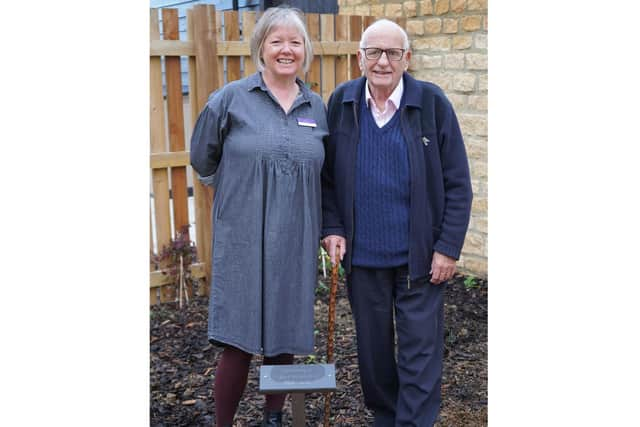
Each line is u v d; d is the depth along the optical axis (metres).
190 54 4.10
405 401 2.65
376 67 2.43
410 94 2.51
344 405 3.07
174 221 4.29
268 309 2.54
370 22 4.94
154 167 4.12
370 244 2.59
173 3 6.72
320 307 4.17
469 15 4.43
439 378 2.69
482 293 4.42
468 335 3.81
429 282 2.65
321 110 2.60
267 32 2.44
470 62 4.48
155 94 4.06
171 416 2.99
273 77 2.50
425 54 4.76
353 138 2.56
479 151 4.56
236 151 2.47
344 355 3.56
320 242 2.78
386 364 2.77
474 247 4.73
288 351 2.62
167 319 4.07
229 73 4.32
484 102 4.46
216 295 2.59
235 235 2.52
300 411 2.05
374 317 2.69
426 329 2.63
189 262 4.30
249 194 2.48
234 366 2.62
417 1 4.74
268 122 2.46
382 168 2.53
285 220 2.50
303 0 5.70
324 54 4.73
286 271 2.55
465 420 2.93
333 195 2.69
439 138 2.54
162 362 3.53
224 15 4.22
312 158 2.51
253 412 3.04
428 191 2.56
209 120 2.48
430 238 2.58
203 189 4.32
